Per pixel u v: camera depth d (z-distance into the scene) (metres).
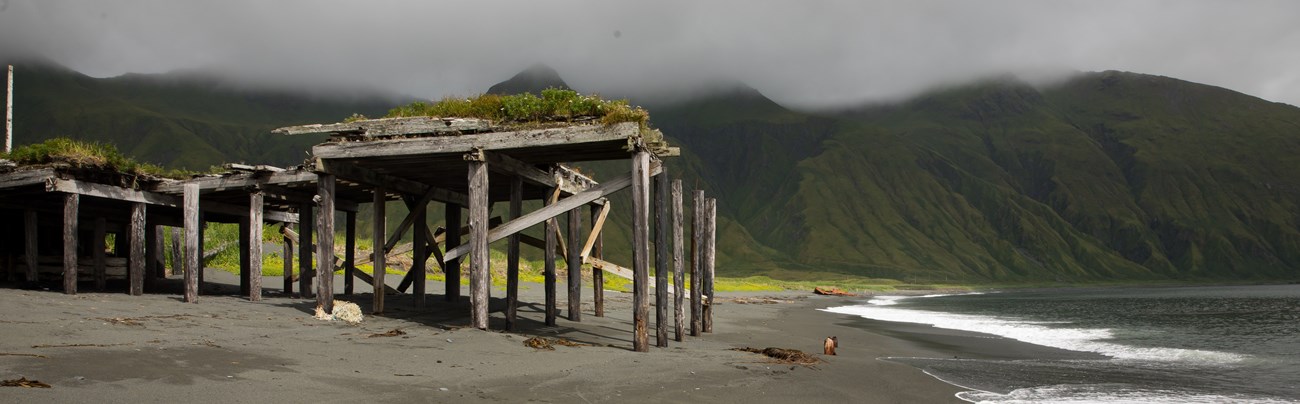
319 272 16.94
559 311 23.34
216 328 14.06
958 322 33.50
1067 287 182.25
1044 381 14.08
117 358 10.09
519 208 17.09
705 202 20.80
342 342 13.32
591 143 14.61
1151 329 29.36
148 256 24.08
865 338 23.30
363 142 16.16
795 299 61.56
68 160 18.44
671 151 16.48
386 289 25.20
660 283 15.80
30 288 20.28
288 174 19.91
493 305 22.94
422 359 12.02
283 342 12.86
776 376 12.40
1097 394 12.70
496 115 15.71
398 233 19.66
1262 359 18.56
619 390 10.48
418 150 15.64
